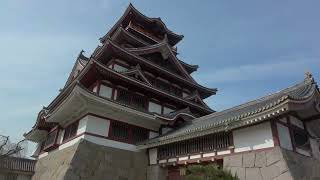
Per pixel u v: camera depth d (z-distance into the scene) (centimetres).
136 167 2103
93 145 1959
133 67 2609
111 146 2052
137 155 2159
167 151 2034
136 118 2217
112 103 2025
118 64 2608
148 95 2536
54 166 2084
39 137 3045
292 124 1606
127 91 2414
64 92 2428
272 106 1374
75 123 2206
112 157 2014
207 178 1334
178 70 3092
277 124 1477
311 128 1805
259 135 1494
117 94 2327
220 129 1623
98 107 2052
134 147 2175
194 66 3438
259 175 1406
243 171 1478
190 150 1848
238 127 1578
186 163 1834
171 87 2992
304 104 1448
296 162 1434
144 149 2209
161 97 2595
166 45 2975
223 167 1583
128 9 3284
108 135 2075
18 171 2489
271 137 1435
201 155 1750
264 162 1410
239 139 1583
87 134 1969
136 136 2247
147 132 2322
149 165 2139
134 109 2130
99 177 1888
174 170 1986
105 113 2108
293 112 1559
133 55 2591
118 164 2022
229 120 1559
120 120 2189
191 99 2897
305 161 1520
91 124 2022
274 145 1407
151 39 3403
